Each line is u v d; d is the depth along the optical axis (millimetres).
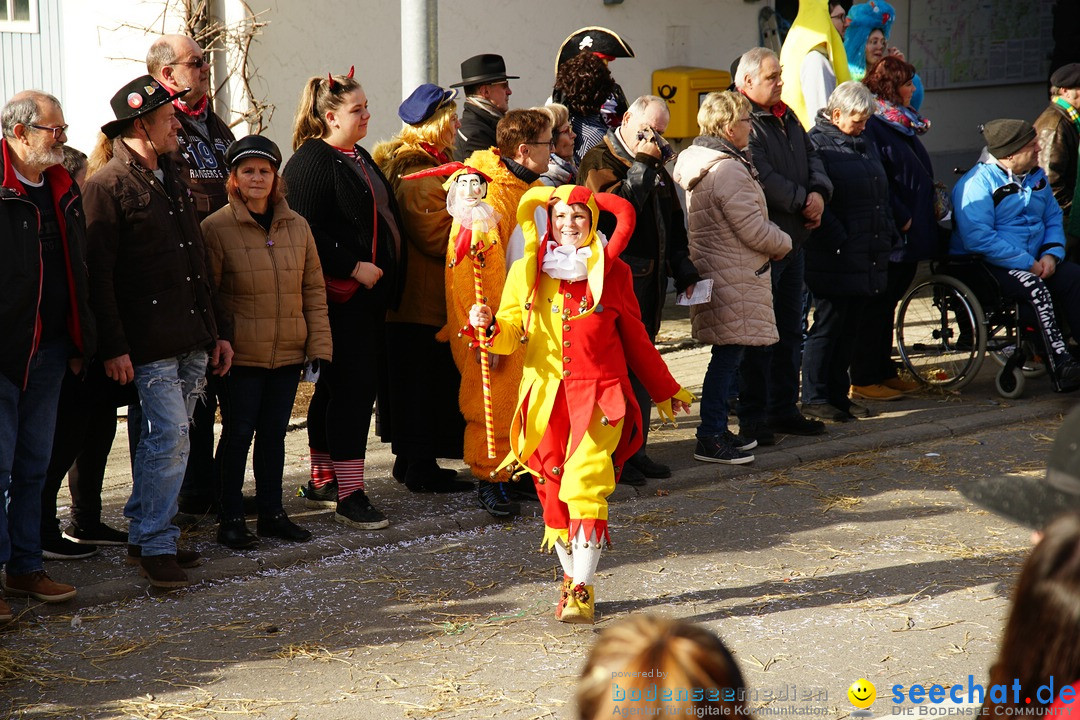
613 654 1863
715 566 6359
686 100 13680
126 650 5254
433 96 7215
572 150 8195
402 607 5801
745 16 14672
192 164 6691
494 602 5863
